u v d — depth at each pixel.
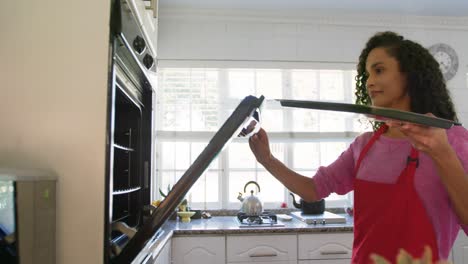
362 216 0.93
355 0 2.93
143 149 1.78
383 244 0.85
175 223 2.61
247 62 3.10
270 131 3.09
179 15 3.05
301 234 2.40
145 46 1.46
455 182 0.64
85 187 1.01
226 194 3.10
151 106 1.80
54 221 0.99
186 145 3.05
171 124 3.02
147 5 1.57
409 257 0.36
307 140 3.11
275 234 2.38
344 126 3.15
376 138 1.00
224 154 3.12
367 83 0.97
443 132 0.62
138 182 1.67
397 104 0.92
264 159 1.12
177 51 3.05
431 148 0.62
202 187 3.09
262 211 2.77
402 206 0.85
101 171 1.01
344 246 2.42
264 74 3.16
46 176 0.95
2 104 1.02
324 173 1.13
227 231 2.36
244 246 2.37
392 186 0.89
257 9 3.06
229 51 3.09
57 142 1.02
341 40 3.20
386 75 0.90
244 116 0.75
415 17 3.27
